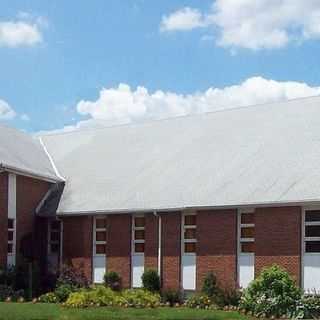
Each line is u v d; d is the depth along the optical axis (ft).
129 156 127.13
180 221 105.60
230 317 76.18
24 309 81.15
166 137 128.57
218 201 100.58
